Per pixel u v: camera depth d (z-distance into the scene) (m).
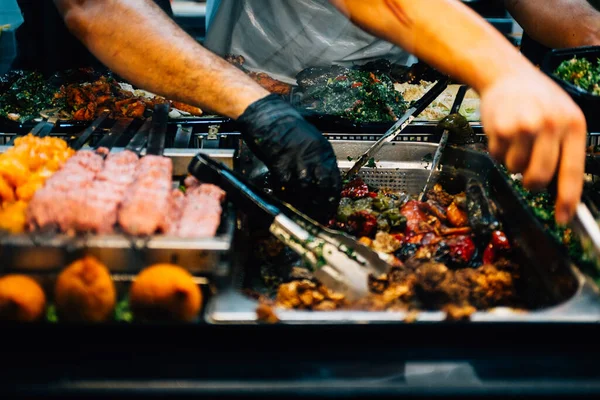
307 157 1.85
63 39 3.22
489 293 1.65
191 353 1.39
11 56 3.31
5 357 1.38
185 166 2.08
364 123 2.62
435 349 1.41
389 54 3.33
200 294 1.48
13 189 1.73
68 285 1.43
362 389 1.32
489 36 1.57
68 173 1.72
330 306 1.57
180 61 2.02
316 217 1.89
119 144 2.24
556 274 1.58
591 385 1.32
